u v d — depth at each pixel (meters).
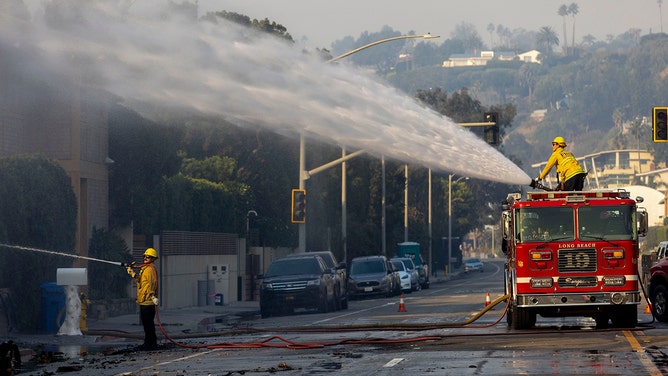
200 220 67.94
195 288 64.94
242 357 25.94
